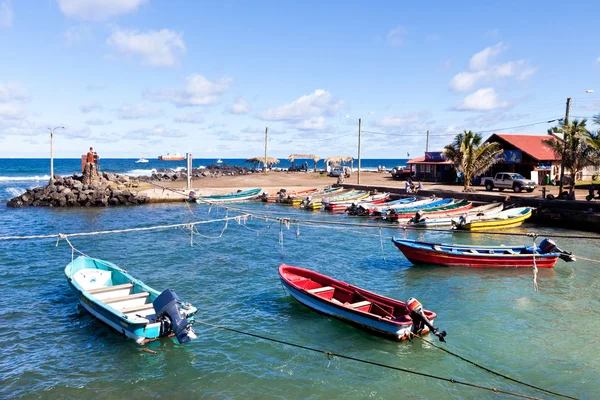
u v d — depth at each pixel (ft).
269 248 98.27
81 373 44.29
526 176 176.55
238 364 46.14
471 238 109.29
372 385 42.42
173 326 47.98
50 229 120.57
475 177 193.26
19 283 72.02
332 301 56.03
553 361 46.98
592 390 41.52
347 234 114.32
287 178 259.39
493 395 40.98
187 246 99.60
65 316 58.18
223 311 60.18
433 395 40.91
